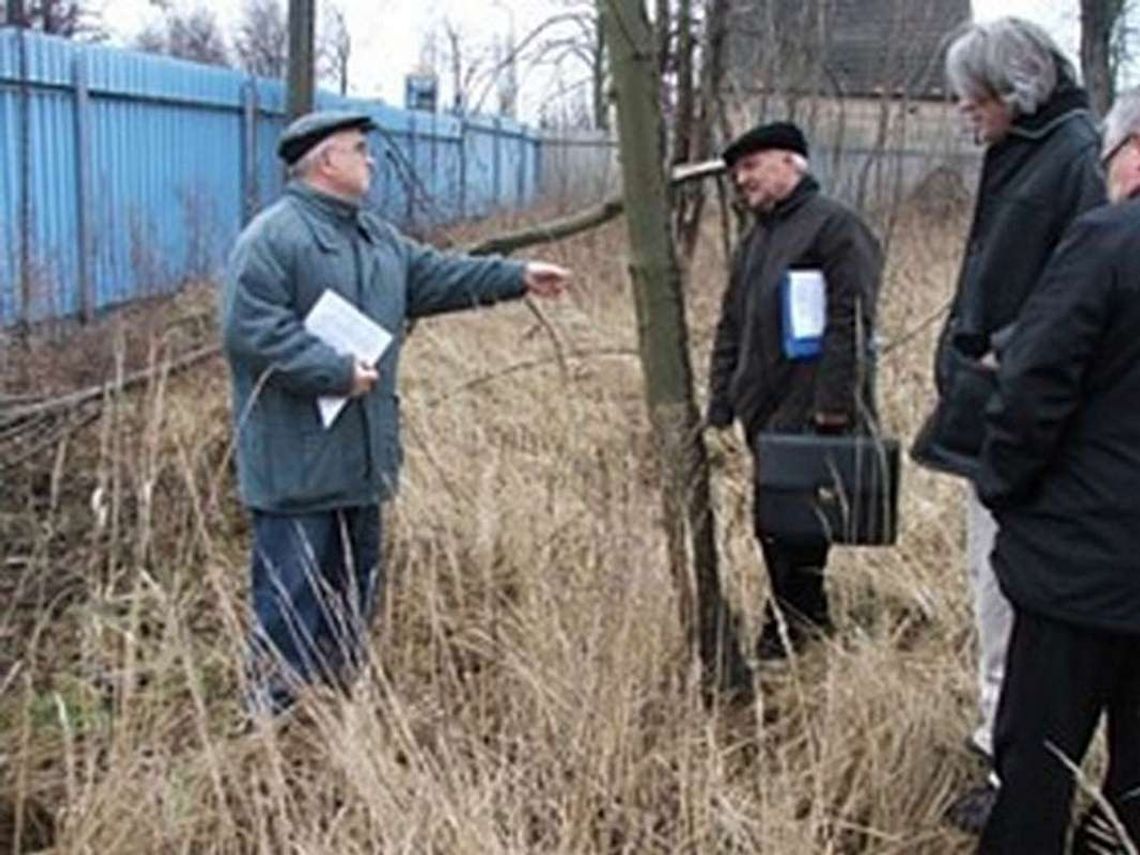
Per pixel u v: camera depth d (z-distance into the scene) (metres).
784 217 3.87
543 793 2.88
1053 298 2.39
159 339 5.61
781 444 3.60
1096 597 2.44
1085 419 2.44
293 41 11.26
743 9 6.58
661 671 3.28
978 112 2.90
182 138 10.86
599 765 2.93
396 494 3.91
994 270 2.88
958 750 3.27
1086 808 2.95
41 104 8.68
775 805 2.84
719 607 3.32
